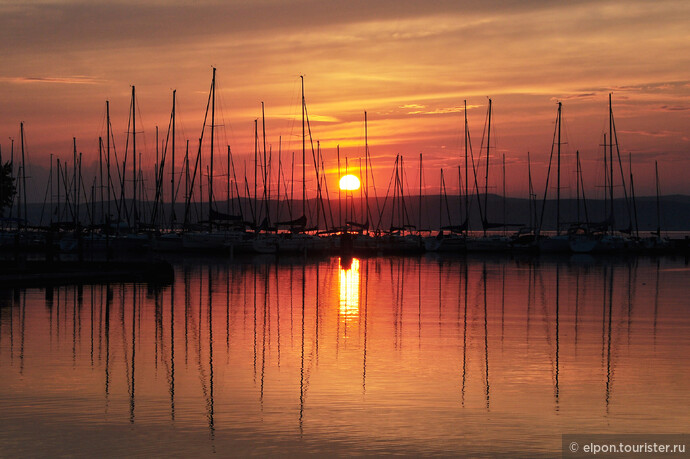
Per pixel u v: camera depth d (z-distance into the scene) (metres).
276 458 13.70
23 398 17.59
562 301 39.59
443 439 14.84
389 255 96.12
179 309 34.41
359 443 14.56
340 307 36.16
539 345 25.33
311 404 17.31
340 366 21.61
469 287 48.44
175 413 16.48
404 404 17.41
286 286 48.19
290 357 22.94
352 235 98.81
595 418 16.34
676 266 74.94
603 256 96.00
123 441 14.53
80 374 20.16
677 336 27.38
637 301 39.75
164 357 22.70
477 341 26.09
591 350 24.38
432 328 29.19
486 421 16.06
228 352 23.66
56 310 33.31
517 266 73.75
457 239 102.19
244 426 15.58
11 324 28.95
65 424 15.60
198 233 87.19
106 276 48.03
